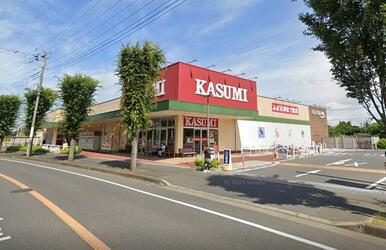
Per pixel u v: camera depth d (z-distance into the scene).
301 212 6.89
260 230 5.53
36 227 5.43
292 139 34.09
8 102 32.06
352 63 6.27
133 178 13.18
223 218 6.33
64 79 22.06
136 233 5.17
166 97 21.17
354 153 28.58
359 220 6.08
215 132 25.19
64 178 12.16
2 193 8.71
